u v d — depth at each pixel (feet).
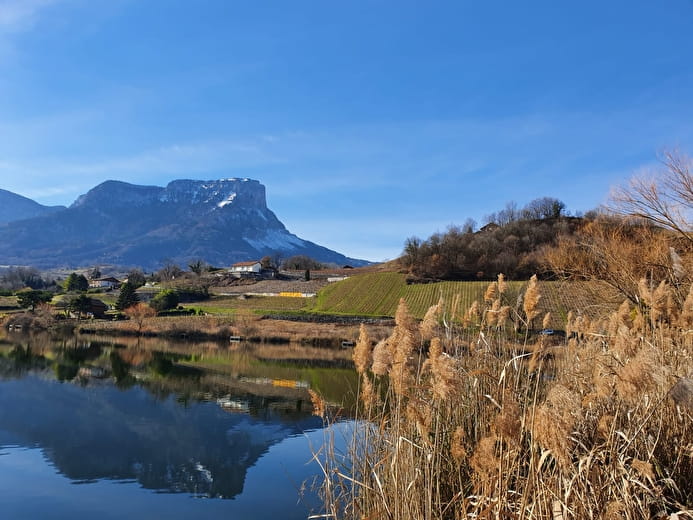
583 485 13.06
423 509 16.25
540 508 13.09
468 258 217.56
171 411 66.90
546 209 264.52
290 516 32.73
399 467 16.76
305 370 110.01
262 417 63.41
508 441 13.71
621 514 12.70
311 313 213.05
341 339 167.94
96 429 57.93
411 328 17.02
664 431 15.08
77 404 71.26
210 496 37.70
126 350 148.15
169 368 110.52
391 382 17.62
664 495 13.74
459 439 15.42
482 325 22.41
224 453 48.88
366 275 268.41
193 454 48.67
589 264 54.80
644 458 14.14
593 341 21.26
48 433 56.08
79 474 43.24
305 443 51.65
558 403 12.24
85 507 36.09
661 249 49.14
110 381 91.91
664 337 19.51
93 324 209.97
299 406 70.13
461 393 18.11
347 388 85.25
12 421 61.00
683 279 35.17
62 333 197.88
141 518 34.12
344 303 230.89
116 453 49.21
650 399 14.11
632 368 12.51
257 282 359.25
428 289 215.10
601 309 50.42
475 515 13.94
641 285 21.30
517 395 16.75
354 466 20.81
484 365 19.38
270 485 39.65
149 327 195.52
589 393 15.70
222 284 364.79
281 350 152.35
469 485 16.55
